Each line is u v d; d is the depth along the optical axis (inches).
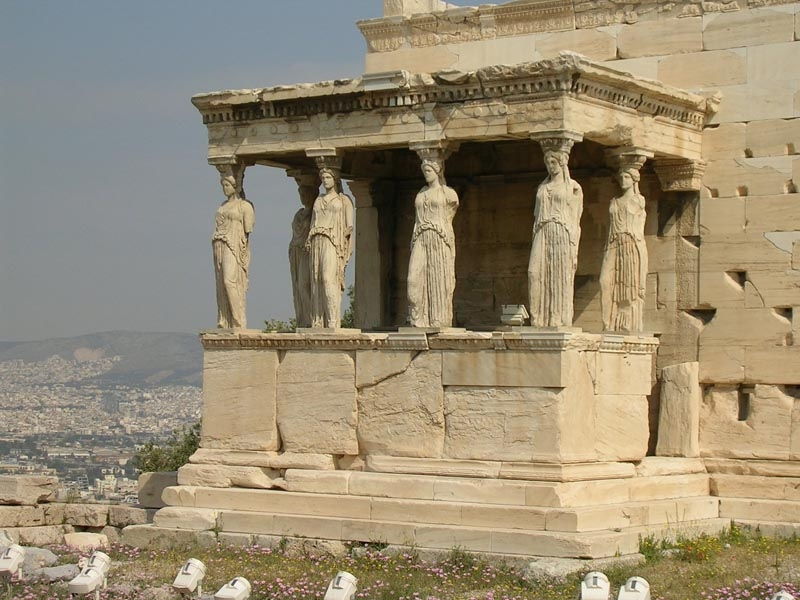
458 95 983.6
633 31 1087.6
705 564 896.9
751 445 1045.8
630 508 945.5
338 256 1034.1
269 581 871.1
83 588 779.4
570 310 955.3
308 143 1038.4
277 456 1029.8
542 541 897.5
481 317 1137.4
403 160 1176.2
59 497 1151.6
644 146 1012.5
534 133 955.3
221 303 1064.8
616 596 800.3
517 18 1122.0
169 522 1024.2
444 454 969.5
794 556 927.0
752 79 1052.5
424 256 992.9
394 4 1167.6
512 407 946.1
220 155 1069.8
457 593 840.3
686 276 1071.6
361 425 1000.9
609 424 979.3
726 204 1059.9
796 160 1038.4
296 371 1027.3
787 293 1038.4
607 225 1090.1
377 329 1152.2
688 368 1063.0
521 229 1123.9
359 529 959.0
